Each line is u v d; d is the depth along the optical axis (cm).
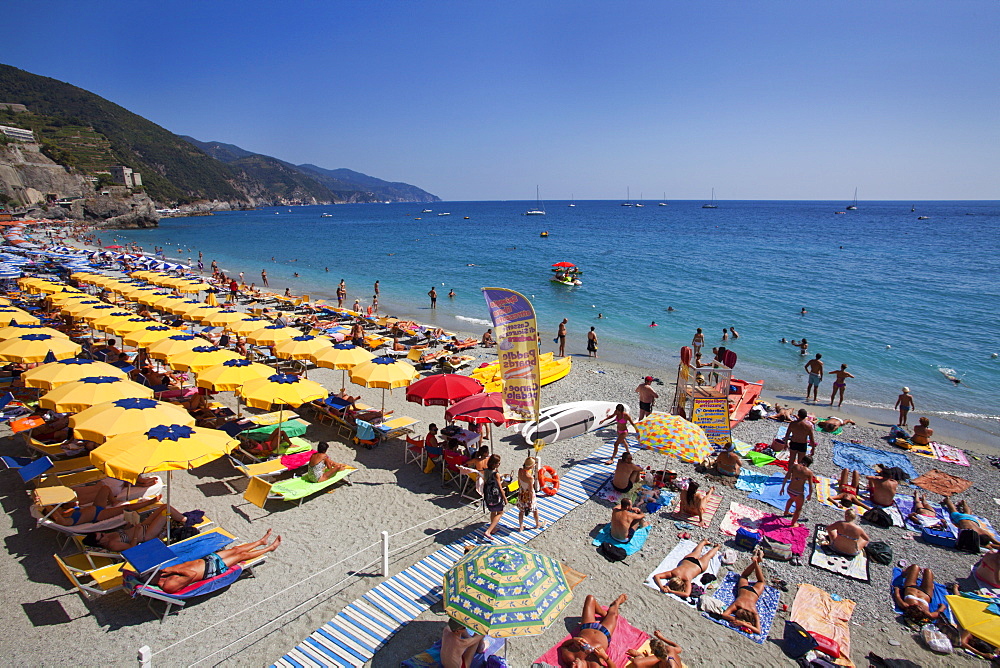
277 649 674
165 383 1482
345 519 973
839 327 2812
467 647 606
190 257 5962
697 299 3531
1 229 6191
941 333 2700
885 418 1666
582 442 1363
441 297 3691
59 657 643
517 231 11006
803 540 943
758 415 1541
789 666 679
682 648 702
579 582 798
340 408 1378
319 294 3797
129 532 797
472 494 1070
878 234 9806
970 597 800
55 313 2381
